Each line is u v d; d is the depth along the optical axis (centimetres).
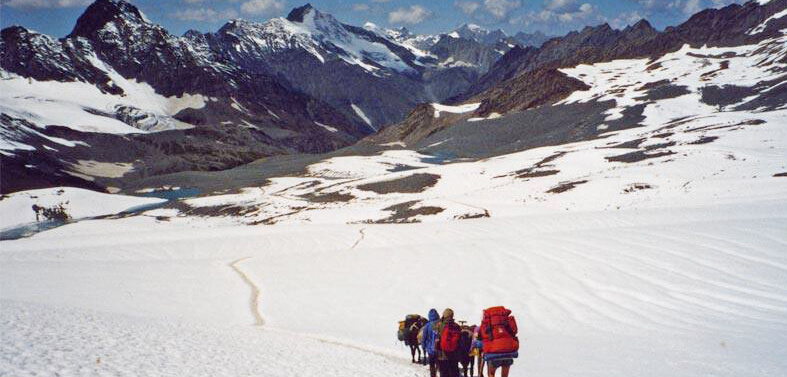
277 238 5872
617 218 4638
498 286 2916
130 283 3597
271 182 13400
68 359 1081
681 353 1677
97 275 3888
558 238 3662
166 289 3406
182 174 16775
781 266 2589
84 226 9131
